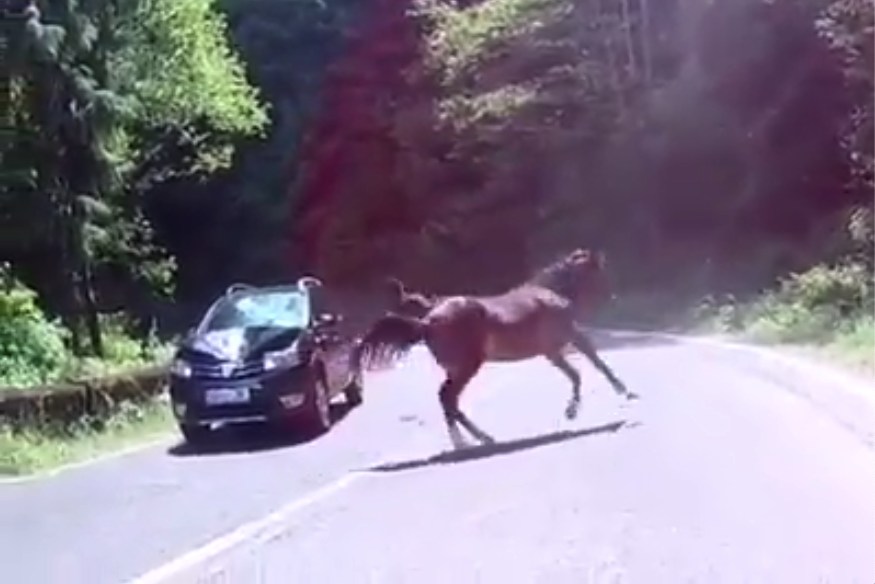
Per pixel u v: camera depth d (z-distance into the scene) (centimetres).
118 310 3077
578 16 4581
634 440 1361
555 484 1126
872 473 1138
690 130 4178
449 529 955
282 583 810
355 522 1002
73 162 2538
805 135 3831
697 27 4159
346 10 4903
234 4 4781
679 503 1017
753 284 3634
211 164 3900
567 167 4575
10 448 1456
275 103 4734
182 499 1173
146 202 4141
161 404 1897
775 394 1798
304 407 1591
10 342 2172
